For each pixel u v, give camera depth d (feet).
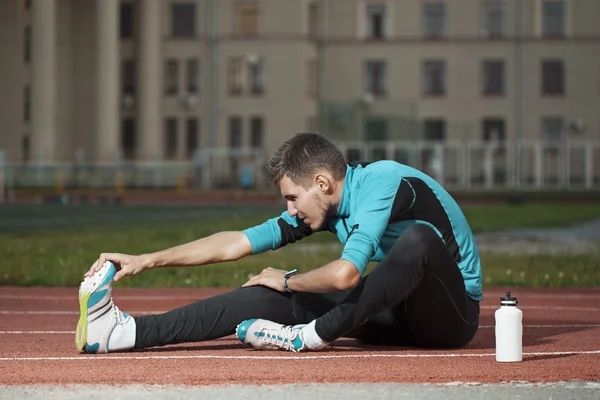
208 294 48.62
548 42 265.13
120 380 22.35
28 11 267.80
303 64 256.73
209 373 23.16
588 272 59.41
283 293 26.58
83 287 25.82
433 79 267.39
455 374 23.09
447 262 25.13
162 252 26.07
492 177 248.11
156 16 257.34
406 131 206.18
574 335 30.99
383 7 265.95
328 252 73.82
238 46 258.37
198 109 260.01
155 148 256.93
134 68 261.44
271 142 257.96
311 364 24.43
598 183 246.68
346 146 202.69
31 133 249.96
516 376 22.89
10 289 50.44
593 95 264.72
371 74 266.77
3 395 20.83
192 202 191.93
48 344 28.81
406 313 26.17
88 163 242.58
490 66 267.18
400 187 25.08
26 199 203.00
